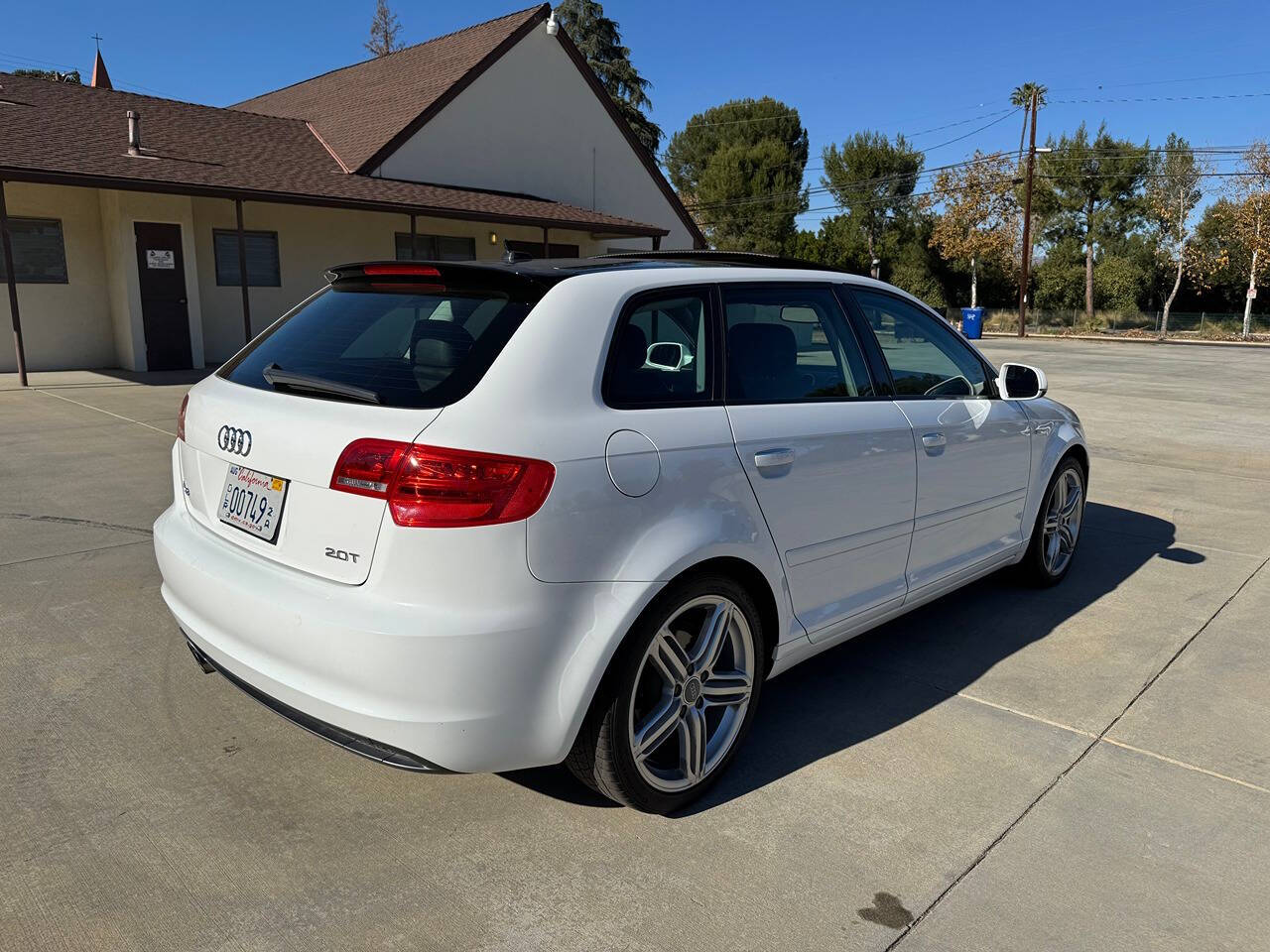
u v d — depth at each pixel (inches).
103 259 566.6
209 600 100.3
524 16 777.6
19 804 104.4
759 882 93.9
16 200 528.4
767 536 111.3
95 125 578.9
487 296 103.1
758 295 121.3
